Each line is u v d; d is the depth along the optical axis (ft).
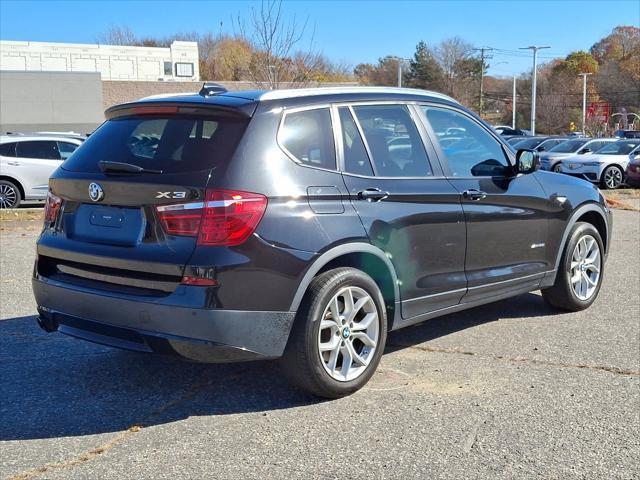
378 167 15.47
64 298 14.34
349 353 14.66
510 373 16.26
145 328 13.15
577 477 11.50
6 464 11.87
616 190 65.36
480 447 12.52
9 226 39.14
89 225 14.33
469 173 17.58
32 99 124.67
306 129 14.51
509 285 18.79
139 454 12.24
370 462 11.95
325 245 13.91
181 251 12.92
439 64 284.82
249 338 13.11
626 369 16.52
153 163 13.73
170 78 194.80
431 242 16.24
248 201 13.03
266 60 58.29
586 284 21.61
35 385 15.52
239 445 12.59
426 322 20.54
